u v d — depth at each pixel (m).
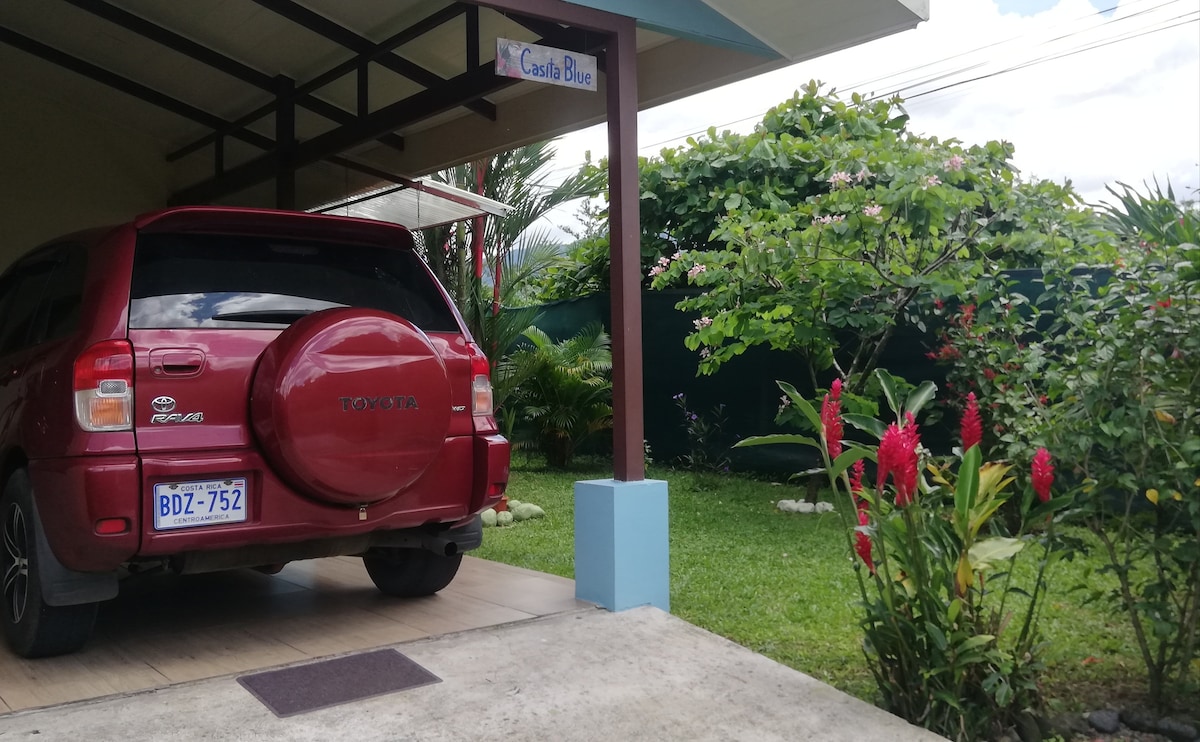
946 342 7.24
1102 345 3.87
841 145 10.02
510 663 3.83
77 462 3.46
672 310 10.45
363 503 3.96
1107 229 6.50
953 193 7.04
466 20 6.04
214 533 3.65
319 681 3.56
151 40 7.43
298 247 4.21
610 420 11.06
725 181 10.55
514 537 7.06
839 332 8.51
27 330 4.36
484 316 10.84
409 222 11.14
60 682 3.55
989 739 3.45
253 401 3.75
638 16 4.80
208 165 10.21
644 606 4.64
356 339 3.83
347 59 7.24
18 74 8.73
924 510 3.60
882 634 3.55
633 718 3.36
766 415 9.46
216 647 4.02
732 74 5.82
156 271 3.79
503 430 10.81
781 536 6.79
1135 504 3.85
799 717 3.41
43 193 9.25
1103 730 3.53
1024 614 4.75
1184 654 3.62
